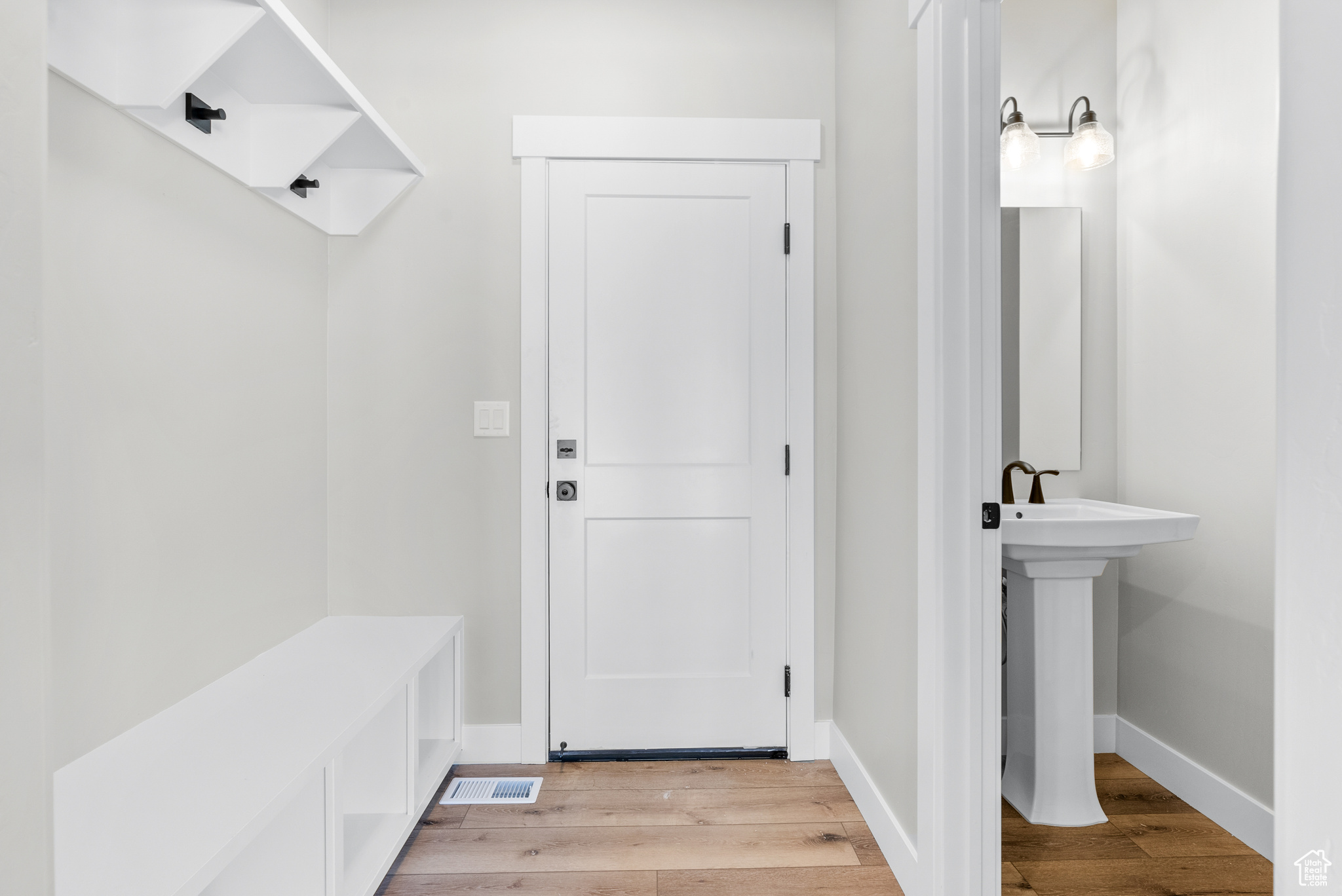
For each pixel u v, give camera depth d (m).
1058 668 1.92
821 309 2.27
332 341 2.20
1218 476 1.93
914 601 1.57
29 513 0.59
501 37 2.22
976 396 1.41
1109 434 2.32
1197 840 1.83
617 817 1.88
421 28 2.21
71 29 1.20
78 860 0.95
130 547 1.39
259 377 1.83
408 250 2.21
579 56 2.22
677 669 2.26
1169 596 2.11
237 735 1.34
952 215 1.42
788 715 2.26
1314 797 0.50
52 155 1.20
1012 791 2.04
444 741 2.13
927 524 1.46
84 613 1.28
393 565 2.21
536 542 2.21
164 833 1.01
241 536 1.76
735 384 2.25
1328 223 0.49
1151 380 2.18
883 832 1.72
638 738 2.25
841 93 2.20
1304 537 0.51
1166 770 2.10
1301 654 0.51
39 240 0.60
